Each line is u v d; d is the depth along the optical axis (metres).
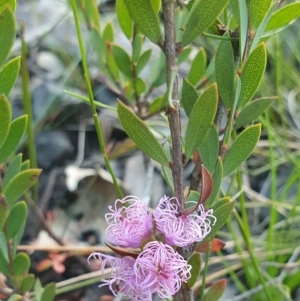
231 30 0.14
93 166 0.29
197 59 0.19
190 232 0.11
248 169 0.31
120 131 0.31
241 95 0.12
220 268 0.25
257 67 0.11
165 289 0.11
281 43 0.35
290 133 0.31
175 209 0.12
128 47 0.34
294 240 0.26
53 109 0.31
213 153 0.12
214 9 0.10
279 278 0.23
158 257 0.11
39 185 0.28
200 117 0.11
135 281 0.11
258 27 0.11
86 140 0.31
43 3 0.39
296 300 0.24
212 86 0.10
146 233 0.11
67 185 0.28
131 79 0.20
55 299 0.24
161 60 0.21
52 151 0.29
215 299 0.14
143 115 0.21
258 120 0.24
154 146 0.11
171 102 0.10
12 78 0.12
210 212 0.12
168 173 0.12
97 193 0.28
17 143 0.13
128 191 0.28
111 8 0.37
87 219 0.27
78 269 0.25
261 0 0.11
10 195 0.13
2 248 0.15
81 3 0.21
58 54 0.35
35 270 0.25
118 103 0.11
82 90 0.32
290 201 0.29
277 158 0.30
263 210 0.28
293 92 0.33
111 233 0.12
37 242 0.25
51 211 0.27
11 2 0.11
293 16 0.13
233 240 0.24
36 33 0.35
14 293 0.16
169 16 0.10
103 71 0.22
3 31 0.10
